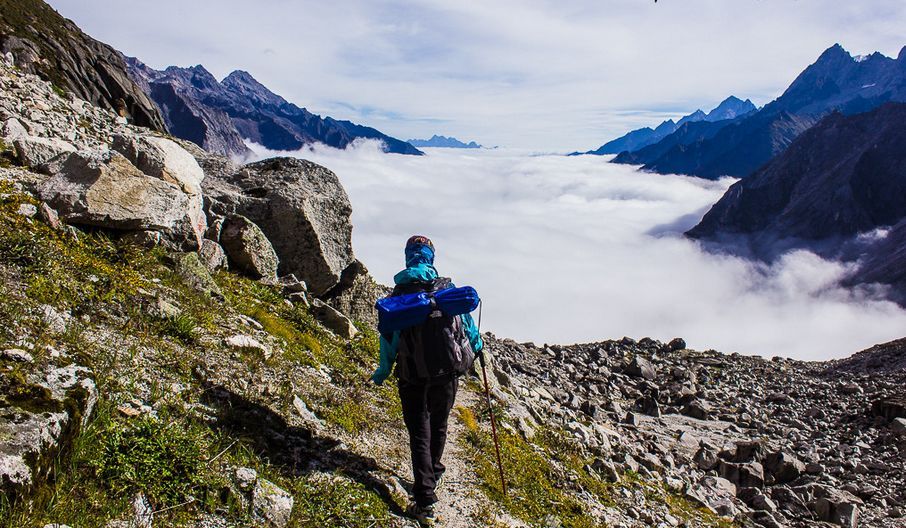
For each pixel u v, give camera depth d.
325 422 6.47
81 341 5.16
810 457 15.63
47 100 19.48
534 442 9.65
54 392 3.90
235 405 5.71
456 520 5.73
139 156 9.36
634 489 9.36
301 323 9.52
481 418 9.28
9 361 4.00
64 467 3.67
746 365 29.44
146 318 6.30
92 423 4.05
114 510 3.68
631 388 22.09
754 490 12.13
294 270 11.87
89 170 8.07
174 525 3.87
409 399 5.56
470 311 5.44
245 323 7.95
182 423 4.89
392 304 5.33
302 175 13.05
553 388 18.38
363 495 5.34
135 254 7.63
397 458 6.48
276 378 6.79
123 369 5.15
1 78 18.91
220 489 4.30
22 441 3.39
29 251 6.09
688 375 25.09
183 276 7.98
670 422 18.66
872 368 29.78
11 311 4.94
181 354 6.04
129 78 79.00
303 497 4.91
